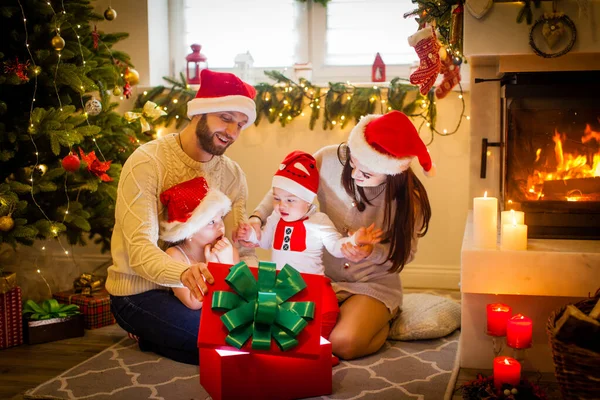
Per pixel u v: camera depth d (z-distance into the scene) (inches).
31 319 98.9
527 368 86.6
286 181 89.7
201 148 92.0
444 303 106.4
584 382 63.7
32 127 100.0
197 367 87.7
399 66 140.6
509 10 86.3
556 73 89.4
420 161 88.3
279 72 138.0
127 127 119.2
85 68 106.0
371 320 92.4
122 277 92.1
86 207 115.3
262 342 70.2
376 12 141.6
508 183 92.1
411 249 95.3
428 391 79.3
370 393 78.5
